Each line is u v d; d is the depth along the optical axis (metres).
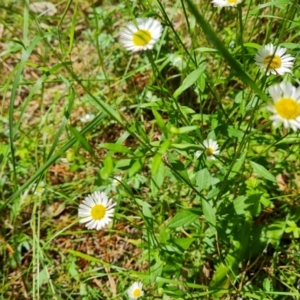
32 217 0.23
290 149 0.23
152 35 0.15
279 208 0.22
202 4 0.26
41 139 0.27
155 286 0.20
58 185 0.25
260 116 0.24
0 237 0.24
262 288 0.20
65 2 0.35
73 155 0.25
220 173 0.18
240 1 0.16
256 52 0.18
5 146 0.25
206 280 0.21
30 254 0.24
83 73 0.30
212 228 0.17
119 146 0.14
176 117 0.18
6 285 0.22
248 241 0.21
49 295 0.22
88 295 0.22
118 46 0.30
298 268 0.21
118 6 0.32
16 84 0.17
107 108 0.15
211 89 0.19
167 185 0.23
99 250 0.24
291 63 0.17
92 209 0.18
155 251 0.18
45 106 0.30
